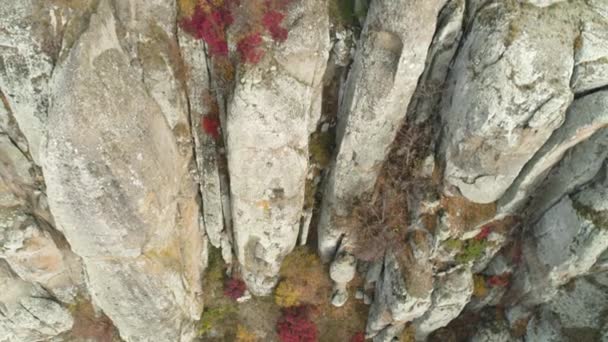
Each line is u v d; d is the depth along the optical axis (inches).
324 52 435.8
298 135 465.1
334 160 520.4
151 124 436.8
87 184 404.8
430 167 498.9
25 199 503.5
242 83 419.5
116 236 449.7
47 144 385.7
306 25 418.9
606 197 448.1
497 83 418.3
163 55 435.5
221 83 443.5
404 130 498.6
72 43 380.2
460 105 450.6
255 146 458.6
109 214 431.2
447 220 509.4
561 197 489.4
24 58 388.8
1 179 476.7
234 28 416.2
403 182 515.5
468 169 472.7
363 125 472.1
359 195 534.3
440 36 445.4
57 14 382.3
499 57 416.5
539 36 412.5
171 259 521.7
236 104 430.0
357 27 451.8
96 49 383.2
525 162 462.3
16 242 498.9
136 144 416.8
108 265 484.4
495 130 432.1
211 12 416.2
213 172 514.9
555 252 494.9
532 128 426.9
